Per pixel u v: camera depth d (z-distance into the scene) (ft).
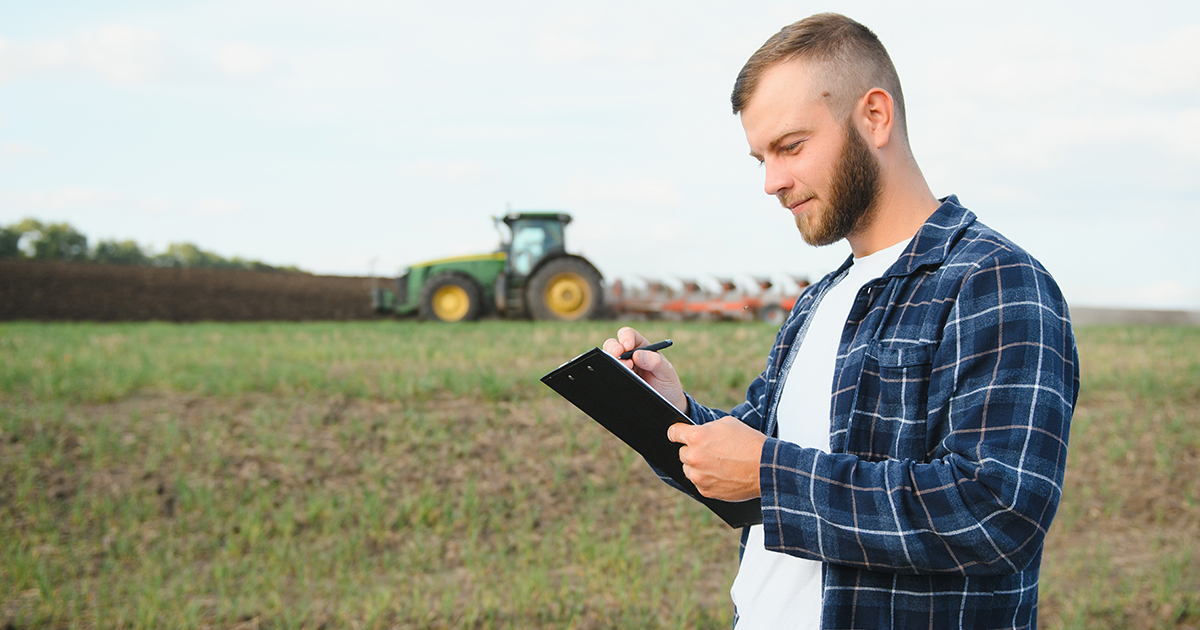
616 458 20.98
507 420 23.70
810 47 4.93
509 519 17.49
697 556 15.87
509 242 60.18
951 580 4.45
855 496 4.26
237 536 16.24
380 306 62.69
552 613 13.17
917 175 5.22
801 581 4.99
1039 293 4.39
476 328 49.32
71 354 33.60
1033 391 4.18
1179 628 12.87
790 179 5.08
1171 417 25.70
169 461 19.89
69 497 17.74
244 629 12.52
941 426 4.48
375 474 19.34
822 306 5.57
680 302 63.21
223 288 83.66
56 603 13.02
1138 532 17.33
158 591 13.52
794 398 5.39
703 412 6.33
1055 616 13.25
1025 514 3.99
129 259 159.63
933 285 4.68
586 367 4.79
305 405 24.89
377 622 12.63
